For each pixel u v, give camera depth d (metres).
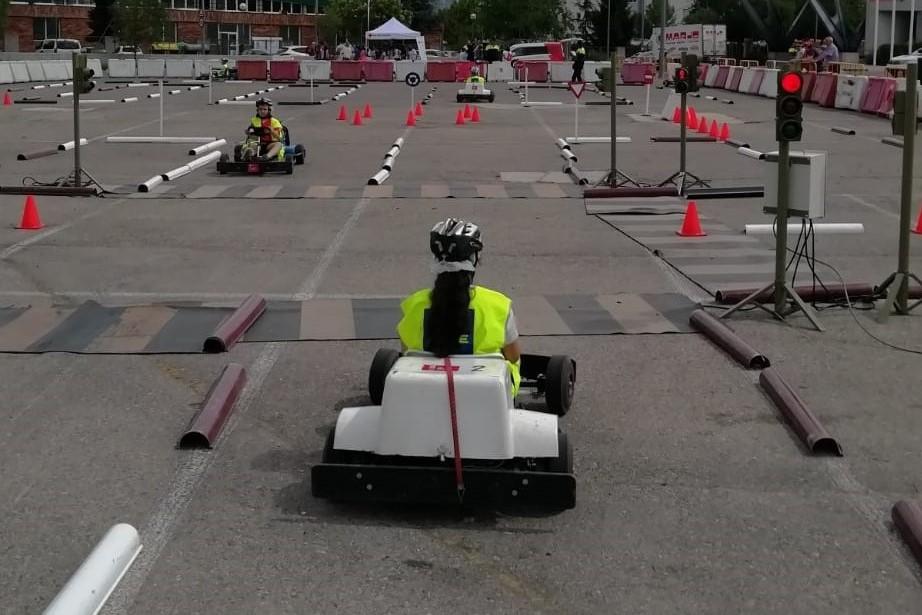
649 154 21.84
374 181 17.39
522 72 55.59
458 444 4.86
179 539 4.90
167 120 29.61
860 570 4.64
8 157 20.75
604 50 88.12
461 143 24.09
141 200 15.69
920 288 9.52
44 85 47.31
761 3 71.81
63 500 5.35
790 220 13.80
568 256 11.75
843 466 5.82
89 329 8.55
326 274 10.80
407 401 4.88
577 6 99.44
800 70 8.42
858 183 17.58
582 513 5.19
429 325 5.09
